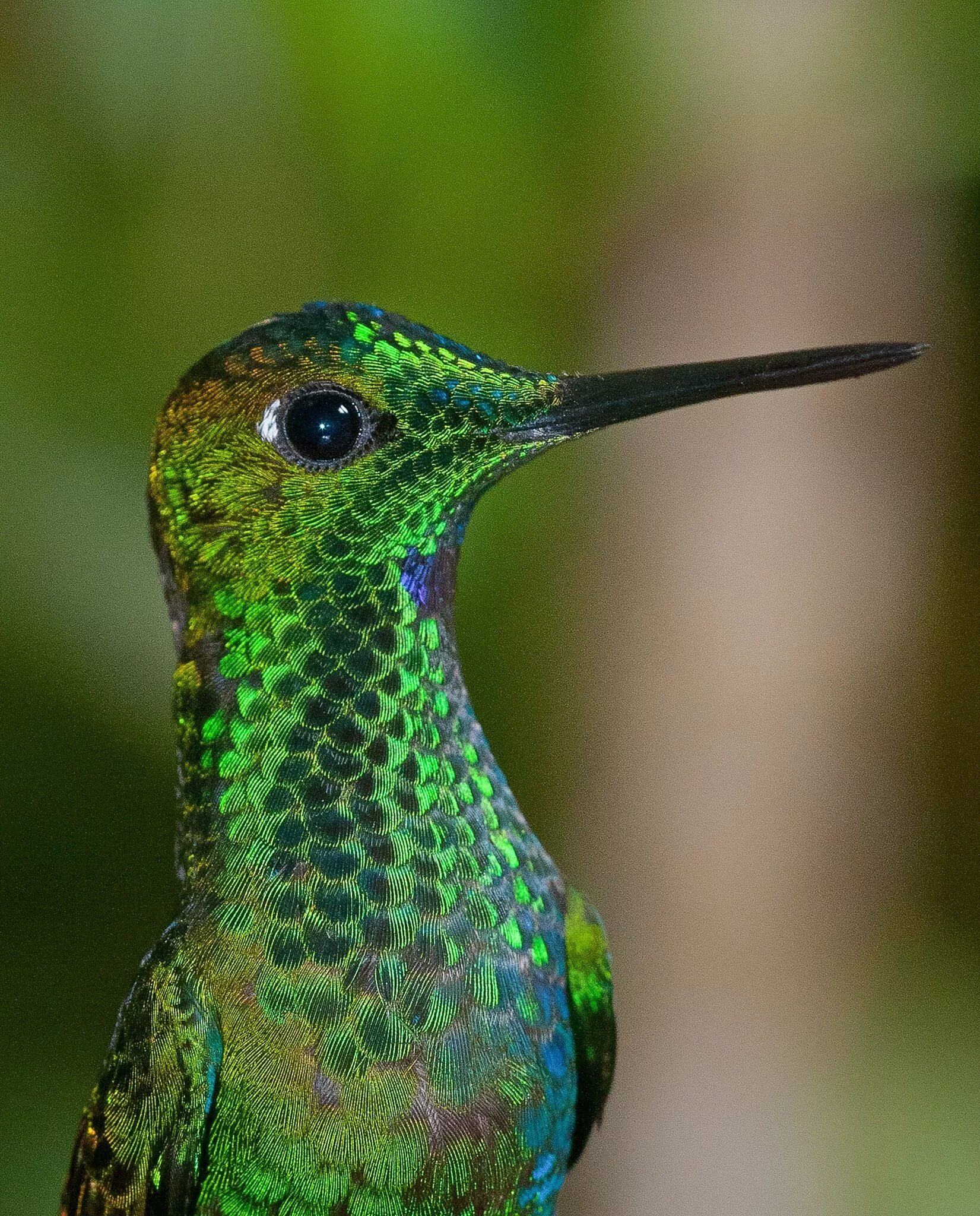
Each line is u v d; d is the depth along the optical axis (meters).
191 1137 0.88
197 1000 0.88
